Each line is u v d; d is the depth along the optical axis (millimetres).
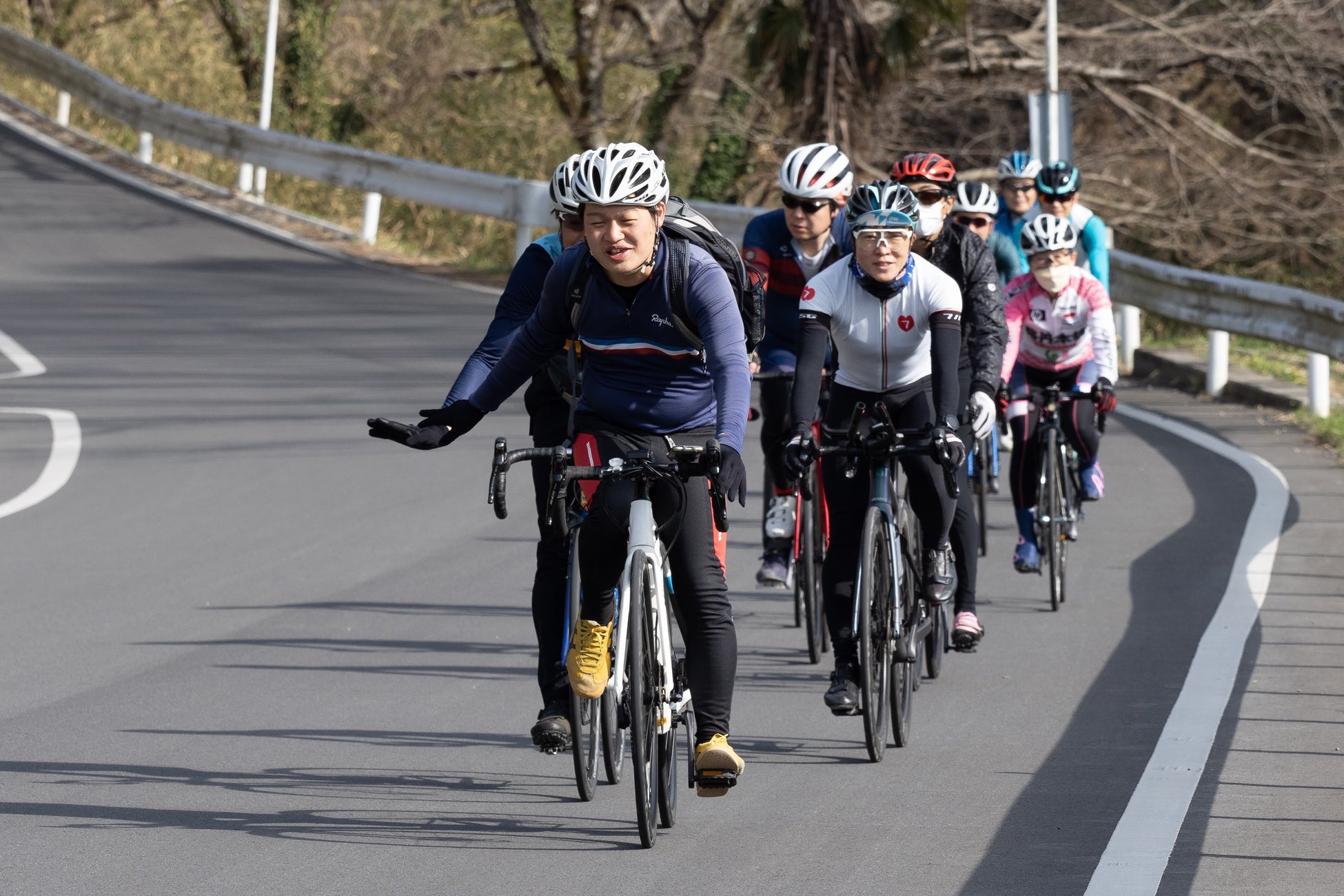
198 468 33656
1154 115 94500
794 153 21781
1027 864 13789
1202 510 30047
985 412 19328
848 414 19297
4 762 16828
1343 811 14914
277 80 106812
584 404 15141
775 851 14289
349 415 38844
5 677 20156
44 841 14508
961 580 20422
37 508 30234
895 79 78938
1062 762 16734
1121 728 17844
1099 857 13891
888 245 18125
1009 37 92875
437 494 31641
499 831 14914
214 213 78500
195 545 27578
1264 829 14477
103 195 81062
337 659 21109
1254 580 24594
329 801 15727
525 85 111562
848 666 17219
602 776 16672
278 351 47594
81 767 16688
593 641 14602
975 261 19922
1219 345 45375
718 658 14758
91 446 35656
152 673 20375
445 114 111812
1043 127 59188
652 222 14266
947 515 18891
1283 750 16797
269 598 24266
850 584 17609
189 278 62156
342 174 76625
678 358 14734
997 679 20203
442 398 40750
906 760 17062
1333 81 90125
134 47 117312
